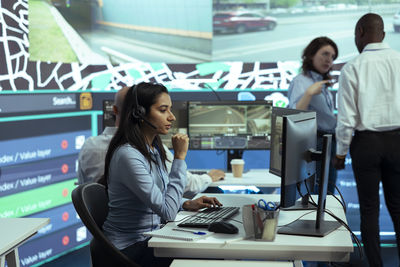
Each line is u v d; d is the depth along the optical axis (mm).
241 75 4426
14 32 3436
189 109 3309
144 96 1972
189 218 1961
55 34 3939
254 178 3078
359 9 4262
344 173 4176
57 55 3975
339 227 1891
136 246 1927
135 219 1948
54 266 3588
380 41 2830
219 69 4434
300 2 4320
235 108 3309
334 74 4340
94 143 2475
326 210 2148
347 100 2783
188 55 4445
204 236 1729
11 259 1751
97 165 2447
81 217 1810
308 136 1938
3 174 3355
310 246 1657
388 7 4203
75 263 3672
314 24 4344
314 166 2057
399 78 2697
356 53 4336
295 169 1832
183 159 2045
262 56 4406
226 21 4367
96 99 4406
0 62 3309
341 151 2855
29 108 3607
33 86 3652
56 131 3910
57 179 3902
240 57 4414
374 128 2740
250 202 2352
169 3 4375
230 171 3361
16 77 3469
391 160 2734
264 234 1703
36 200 3670
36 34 3752
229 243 1671
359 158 2785
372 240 2787
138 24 4402
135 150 1932
